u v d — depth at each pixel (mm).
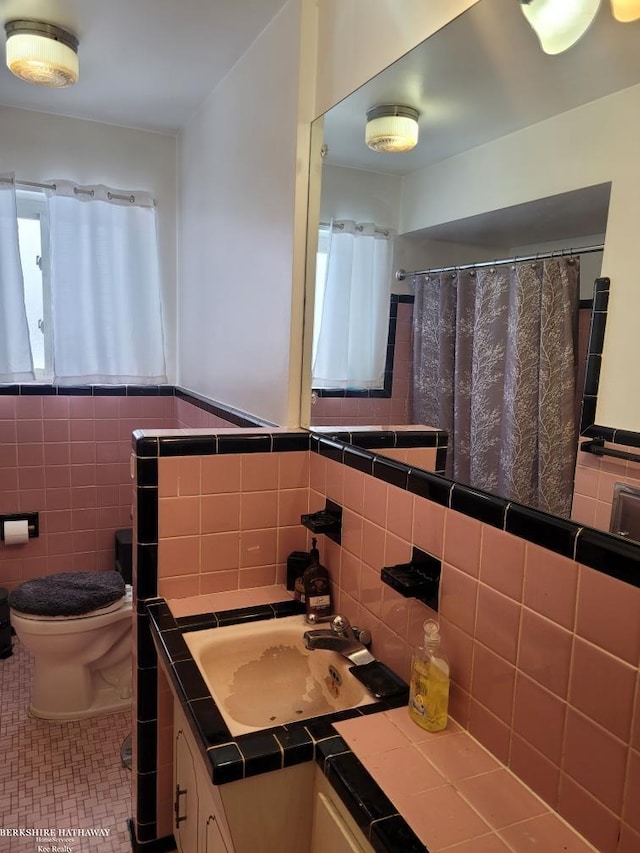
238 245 2117
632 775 780
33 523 2895
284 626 1485
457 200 1239
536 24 1033
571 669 861
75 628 2121
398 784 939
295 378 1738
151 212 2889
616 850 804
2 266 2641
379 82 1397
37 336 2867
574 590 853
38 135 2699
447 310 1258
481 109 1163
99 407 2943
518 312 1082
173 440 1521
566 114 992
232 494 1614
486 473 1100
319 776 1041
